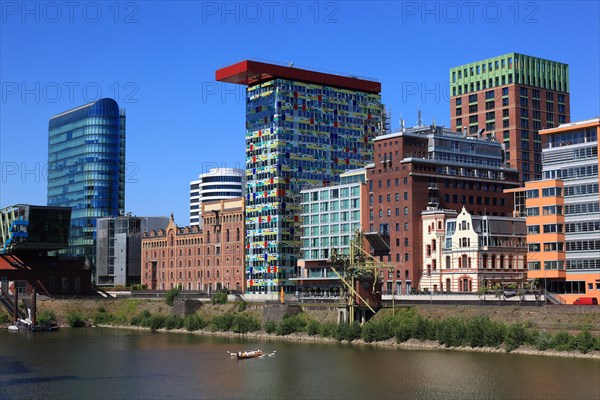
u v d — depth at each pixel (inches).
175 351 6894.7
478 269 7859.3
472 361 5600.4
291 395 4746.6
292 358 6161.4
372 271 7662.4
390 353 6200.8
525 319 6136.8
